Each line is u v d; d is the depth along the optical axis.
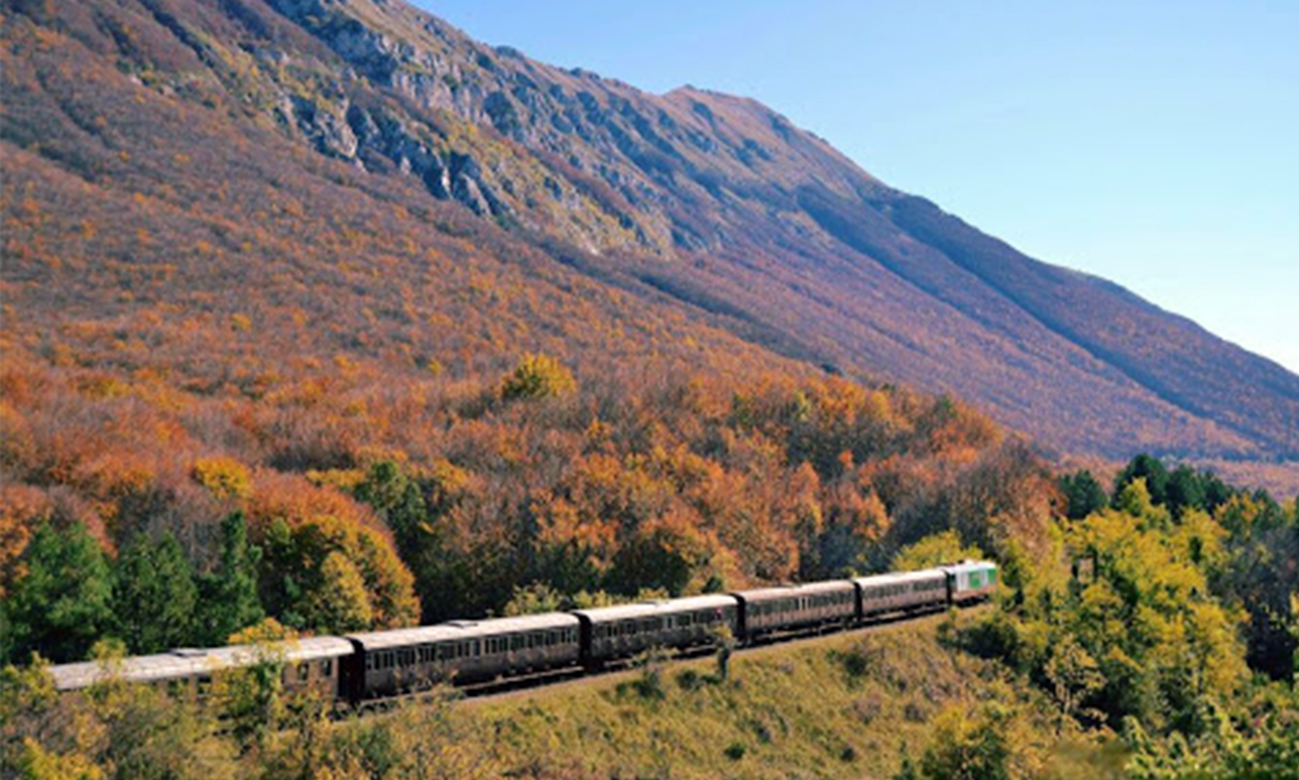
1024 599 90.88
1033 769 53.69
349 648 50.59
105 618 68.81
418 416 167.25
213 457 120.12
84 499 103.00
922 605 89.81
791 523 134.25
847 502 141.38
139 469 107.44
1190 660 81.50
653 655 63.56
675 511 122.62
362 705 50.03
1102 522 95.81
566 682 60.31
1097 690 79.00
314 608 82.25
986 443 192.38
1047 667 77.44
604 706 58.84
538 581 103.88
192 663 46.44
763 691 66.56
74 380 163.12
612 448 150.38
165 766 41.00
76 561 72.12
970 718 66.81
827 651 74.50
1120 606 85.69
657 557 108.56
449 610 108.50
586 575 106.75
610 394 183.12
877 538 132.62
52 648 68.50
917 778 59.22
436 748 44.72
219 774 42.94
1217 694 78.69
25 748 37.59
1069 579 97.88
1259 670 100.56
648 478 134.38
